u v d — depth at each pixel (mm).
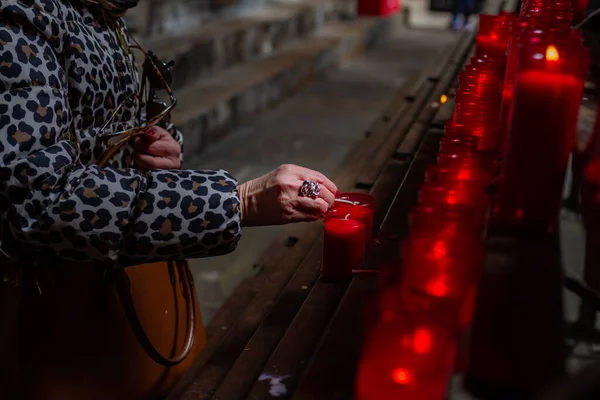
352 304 896
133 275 1308
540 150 796
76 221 1000
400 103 3006
